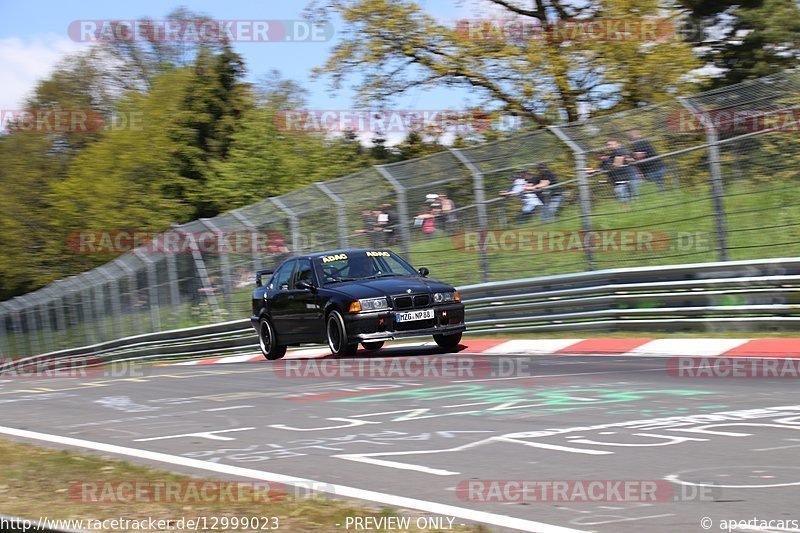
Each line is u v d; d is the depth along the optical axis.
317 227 41.66
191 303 51.34
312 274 32.50
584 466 12.76
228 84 96.31
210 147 93.69
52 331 75.38
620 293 31.47
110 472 13.75
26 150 107.31
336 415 18.78
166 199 92.38
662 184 31.11
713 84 70.06
